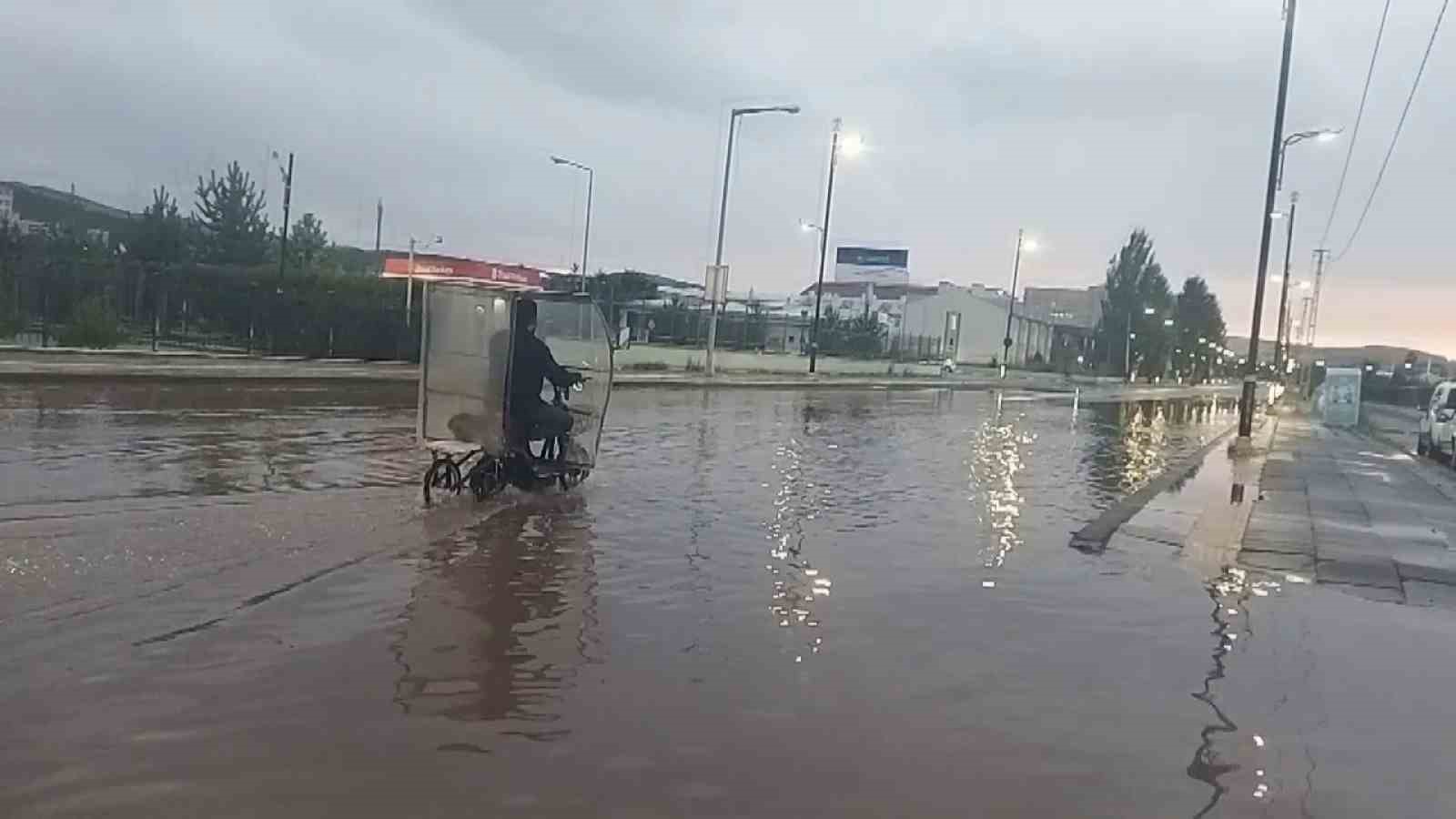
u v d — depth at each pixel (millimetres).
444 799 4461
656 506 11812
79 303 30547
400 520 10055
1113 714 5906
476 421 11078
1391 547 12102
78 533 8586
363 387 26203
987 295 104438
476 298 11008
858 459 18031
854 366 60031
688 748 5125
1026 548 10703
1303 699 6383
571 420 11969
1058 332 111938
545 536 9828
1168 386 101500
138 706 5285
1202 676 6715
